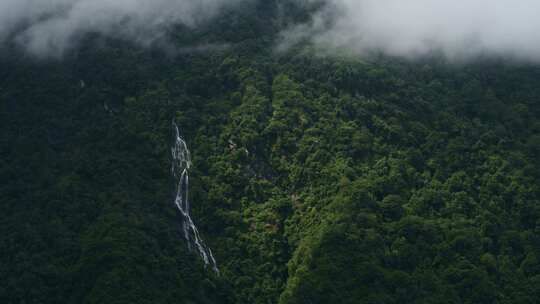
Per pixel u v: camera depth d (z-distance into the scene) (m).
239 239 173.00
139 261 160.62
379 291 160.12
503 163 184.75
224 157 183.75
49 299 158.25
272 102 193.12
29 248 165.75
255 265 169.88
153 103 191.62
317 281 160.62
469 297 164.25
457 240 170.12
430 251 169.12
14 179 179.25
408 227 170.25
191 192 178.00
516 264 171.25
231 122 188.88
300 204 176.38
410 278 163.00
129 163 180.25
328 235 165.38
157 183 178.38
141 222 168.38
